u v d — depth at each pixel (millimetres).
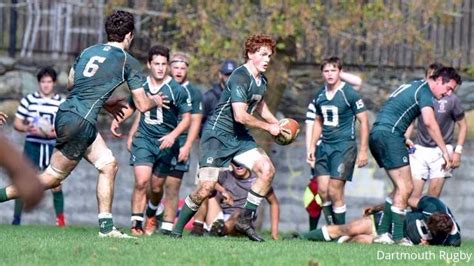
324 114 41656
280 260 24500
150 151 39125
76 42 59312
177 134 38688
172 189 40500
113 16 30656
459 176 57281
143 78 30547
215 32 54125
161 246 27484
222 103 32719
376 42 56156
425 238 36531
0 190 31828
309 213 45406
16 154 9086
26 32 59312
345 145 41469
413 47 57906
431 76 37438
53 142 49281
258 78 32375
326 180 42031
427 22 55562
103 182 30969
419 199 37875
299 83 59781
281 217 57656
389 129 37406
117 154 57562
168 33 58062
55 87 58719
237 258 24688
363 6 54812
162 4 57875
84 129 29656
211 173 33156
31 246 26344
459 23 58250
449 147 46406
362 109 41125
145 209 41594
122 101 31094
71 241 28484
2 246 26281
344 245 32094
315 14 53969
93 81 29812
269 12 54062
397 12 55531
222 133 32812
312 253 26984
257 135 56312
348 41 56969
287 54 56281
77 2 58875
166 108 38906
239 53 53781
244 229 32750
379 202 56938
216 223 39344
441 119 46031
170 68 41125
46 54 59312
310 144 42781
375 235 37844
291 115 59562
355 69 58812
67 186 57562
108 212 31141
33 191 8922
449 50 58094
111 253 24891
